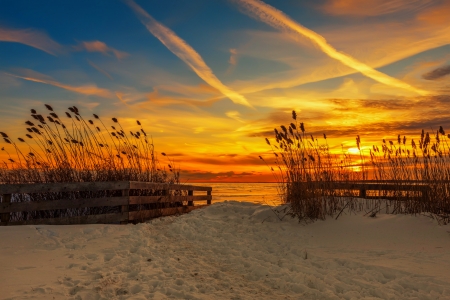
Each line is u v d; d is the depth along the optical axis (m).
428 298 4.19
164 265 5.66
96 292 4.24
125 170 11.18
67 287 4.37
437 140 8.76
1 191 8.11
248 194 41.53
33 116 10.00
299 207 8.88
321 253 6.40
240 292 4.59
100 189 9.16
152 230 8.67
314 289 4.58
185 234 8.21
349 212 9.00
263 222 9.02
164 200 11.30
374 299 4.20
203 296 4.36
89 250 6.24
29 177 9.91
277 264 5.89
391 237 7.23
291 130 9.35
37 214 8.95
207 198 14.54
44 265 5.21
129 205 10.07
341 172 9.77
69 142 10.53
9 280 4.47
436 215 8.20
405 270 5.13
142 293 4.33
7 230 7.11
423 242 6.84
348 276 5.08
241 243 7.25
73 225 8.12
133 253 6.27
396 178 9.34
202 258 6.27
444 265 5.38
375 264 5.50
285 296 4.47
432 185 8.69
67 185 8.82
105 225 8.32
